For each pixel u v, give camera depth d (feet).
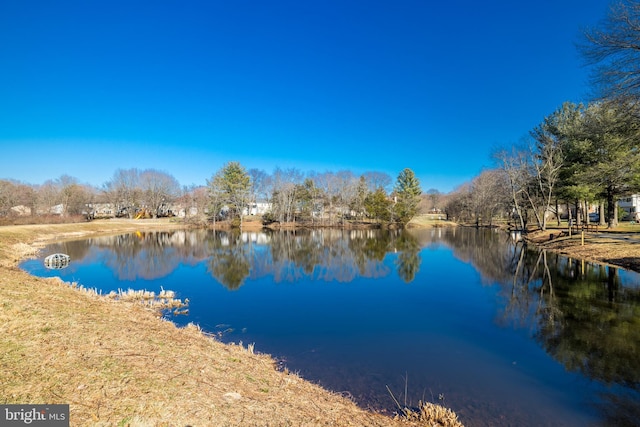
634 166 69.82
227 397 16.19
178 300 44.34
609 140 68.54
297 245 115.75
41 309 23.50
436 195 331.77
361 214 218.38
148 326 26.68
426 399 20.26
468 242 119.14
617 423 17.89
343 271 68.18
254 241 128.98
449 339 30.68
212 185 199.93
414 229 190.90
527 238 116.98
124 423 12.51
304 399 18.38
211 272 66.95
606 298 41.83
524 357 26.48
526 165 121.08
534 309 39.27
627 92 47.80
